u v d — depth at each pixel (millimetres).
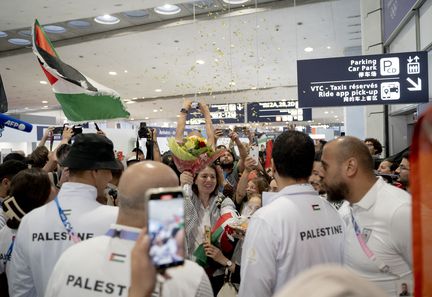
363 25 7285
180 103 22719
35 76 14938
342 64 4684
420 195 605
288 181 1735
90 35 10898
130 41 11133
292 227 1599
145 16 9773
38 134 13367
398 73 4488
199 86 18016
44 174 2115
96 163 1668
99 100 2877
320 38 11273
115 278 1106
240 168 4125
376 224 1577
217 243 2365
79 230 1565
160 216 821
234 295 2273
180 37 10891
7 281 2061
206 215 2582
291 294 458
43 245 1598
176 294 1085
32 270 1638
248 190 3326
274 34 10820
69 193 1651
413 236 636
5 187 2746
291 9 9047
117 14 9570
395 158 4156
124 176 1156
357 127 11273
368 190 1630
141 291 796
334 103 4703
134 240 1126
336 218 1776
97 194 1740
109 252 1138
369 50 7109
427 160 594
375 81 4562
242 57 13102
